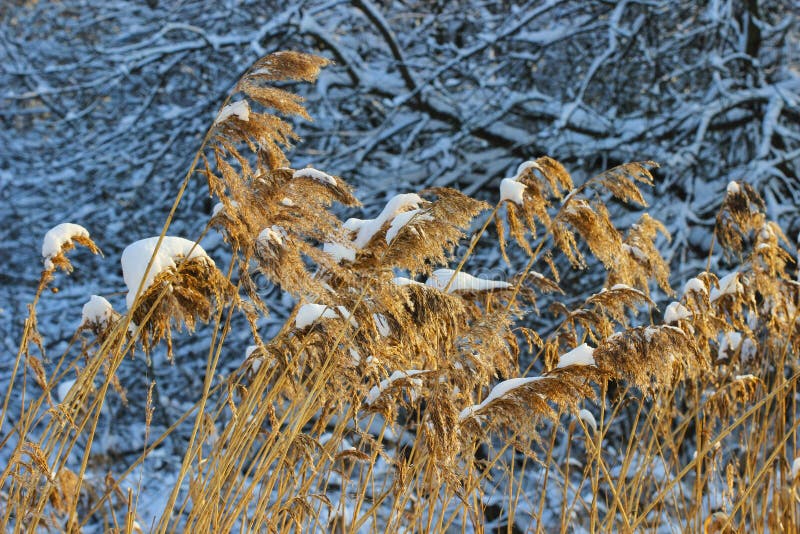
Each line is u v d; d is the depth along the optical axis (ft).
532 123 39.06
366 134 36.81
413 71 38.04
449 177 35.94
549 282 13.50
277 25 35.14
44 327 37.01
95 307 9.99
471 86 38.52
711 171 37.50
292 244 9.42
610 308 12.71
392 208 10.46
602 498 21.63
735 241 15.70
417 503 11.42
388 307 9.78
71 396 9.36
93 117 41.73
